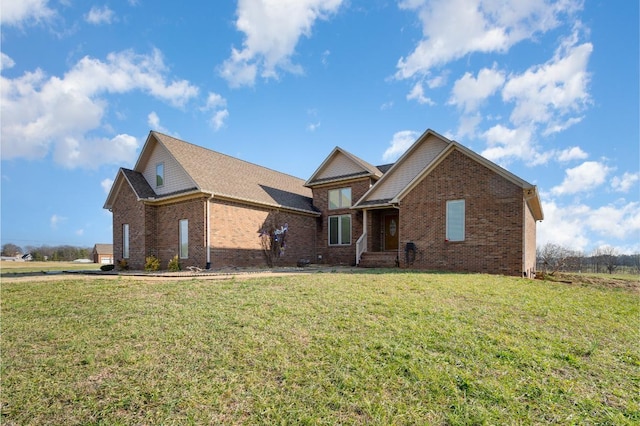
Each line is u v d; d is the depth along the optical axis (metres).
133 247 18.86
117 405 3.55
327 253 21.39
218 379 3.98
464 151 13.85
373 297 7.32
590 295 8.63
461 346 4.79
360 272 12.16
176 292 8.30
